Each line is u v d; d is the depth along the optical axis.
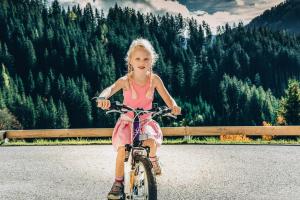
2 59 169.00
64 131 16.14
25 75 170.25
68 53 174.12
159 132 4.27
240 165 8.91
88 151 11.90
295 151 11.43
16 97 137.25
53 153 11.62
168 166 8.81
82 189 6.58
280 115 76.94
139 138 3.99
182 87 180.62
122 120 4.27
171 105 4.39
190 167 8.66
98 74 171.00
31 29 182.38
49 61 173.50
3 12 182.38
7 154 11.62
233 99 163.75
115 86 4.23
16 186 6.93
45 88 152.38
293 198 5.88
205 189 6.49
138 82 4.29
